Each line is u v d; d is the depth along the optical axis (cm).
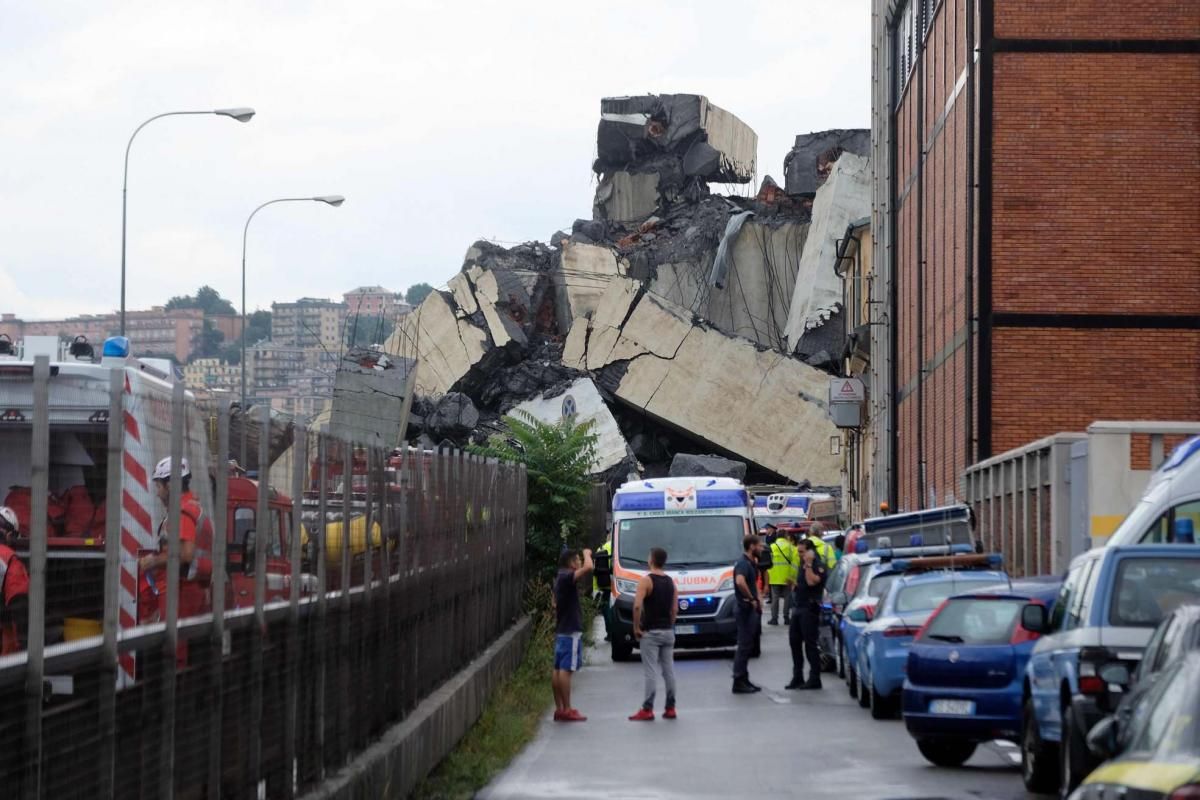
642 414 13338
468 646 3006
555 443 5269
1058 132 4825
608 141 15575
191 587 1178
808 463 12581
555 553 5138
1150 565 1784
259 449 1384
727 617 4738
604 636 5941
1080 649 1742
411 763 2033
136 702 1041
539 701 3278
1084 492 3444
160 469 1097
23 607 887
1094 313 4788
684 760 2394
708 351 12744
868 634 3012
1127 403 4769
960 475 5212
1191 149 4797
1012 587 2553
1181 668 1121
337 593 1711
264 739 1398
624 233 15275
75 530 966
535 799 2006
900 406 7350
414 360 10256
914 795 2000
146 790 1061
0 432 1157
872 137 8444
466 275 13112
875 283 8381
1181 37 4806
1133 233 4797
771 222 14188
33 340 1611
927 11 6312
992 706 2212
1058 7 4841
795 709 3178
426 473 2434
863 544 4319
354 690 1809
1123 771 1036
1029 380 4788
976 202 4859
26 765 870
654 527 4891
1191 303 4778
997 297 4816
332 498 1694
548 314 13912
